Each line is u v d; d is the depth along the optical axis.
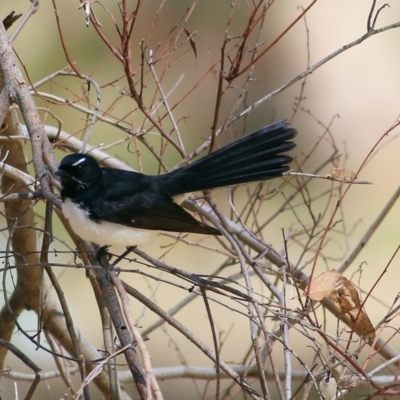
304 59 20.72
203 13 17.47
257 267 7.85
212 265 16.94
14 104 8.41
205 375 10.53
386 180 19.72
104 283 6.62
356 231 18.11
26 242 9.74
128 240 7.24
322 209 17.27
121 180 7.27
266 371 10.14
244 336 15.66
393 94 21.12
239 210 16.89
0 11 18.50
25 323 13.67
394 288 16.41
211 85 18.03
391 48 21.61
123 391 10.16
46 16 18.83
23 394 14.00
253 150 7.32
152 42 14.05
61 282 16.83
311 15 21.56
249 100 19.94
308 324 6.20
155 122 8.07
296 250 15.73
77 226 7.21
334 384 6.57
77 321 15.91
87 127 9.93
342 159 19.08
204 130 18.47
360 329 6.84
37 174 7.01
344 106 20.73
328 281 6.68
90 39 19.28
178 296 16.31
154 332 15.87
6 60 7.68
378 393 6.53
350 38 21.41
